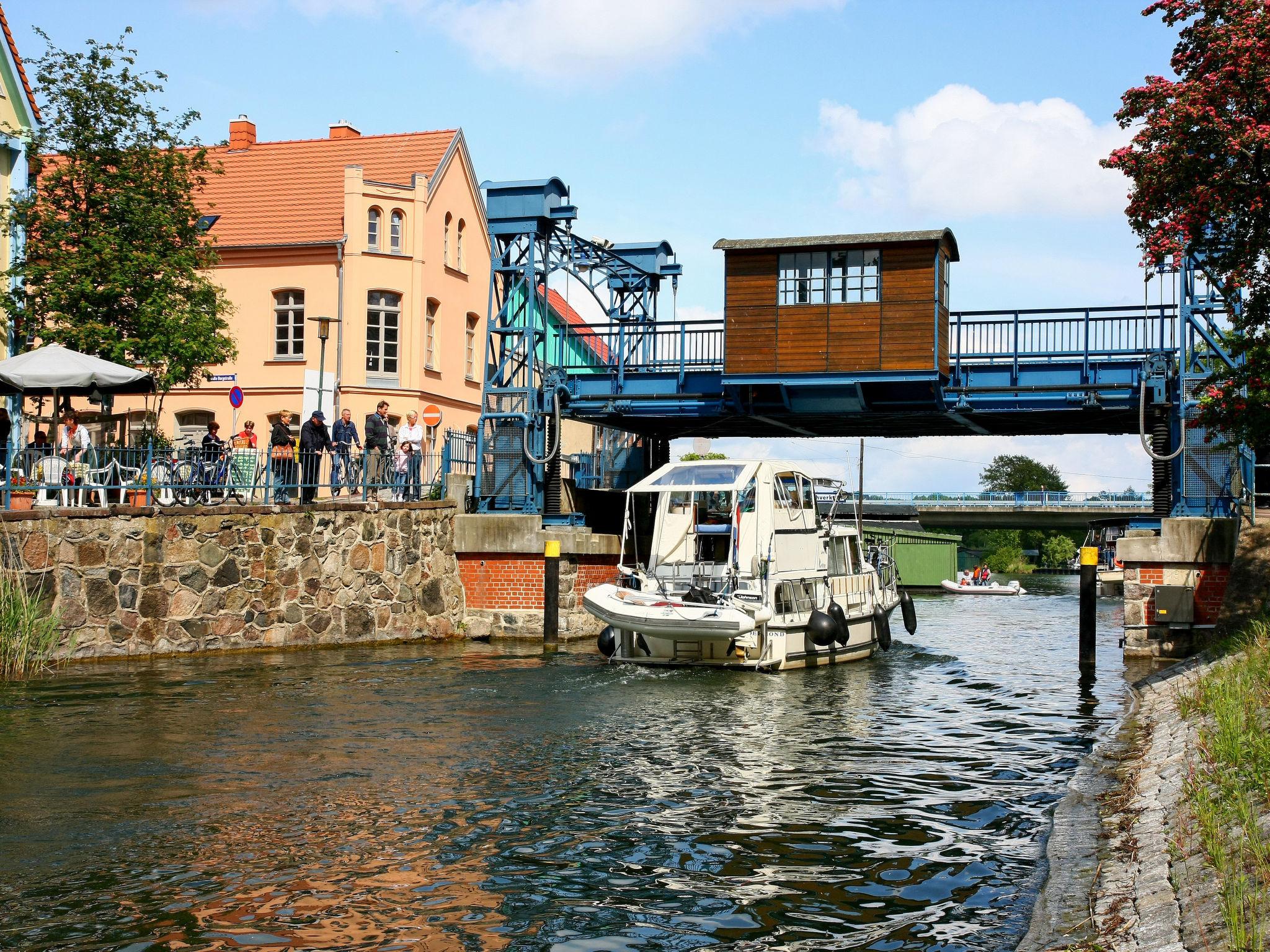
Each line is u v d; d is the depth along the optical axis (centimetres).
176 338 2673
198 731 1378
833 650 2248
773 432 3127
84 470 2003
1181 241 1675
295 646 2212
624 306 3212
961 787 1184
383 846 948
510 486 2786
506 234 2766
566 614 2638
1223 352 2236
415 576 2517
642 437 3331
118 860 900
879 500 7019
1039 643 2909
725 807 1090
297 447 2445
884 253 2478
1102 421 2700
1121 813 970
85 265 2605
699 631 1984
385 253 3669
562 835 988
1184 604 2256
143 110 2738
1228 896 621
